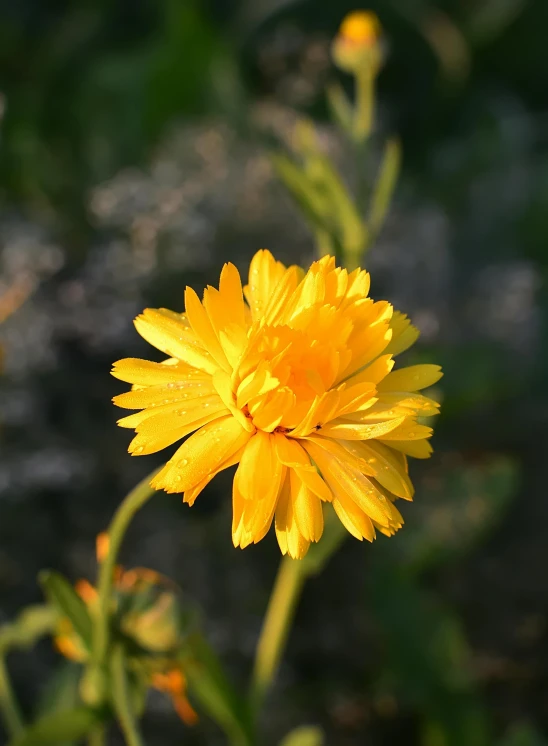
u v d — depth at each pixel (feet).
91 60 2.53
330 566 1.61
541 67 2.71
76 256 1.92
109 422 1.71
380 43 1.47
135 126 2.29
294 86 2.35
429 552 1.57
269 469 1.07
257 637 1.55
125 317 1.77
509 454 1.84
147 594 1.20
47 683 1.52
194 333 1.11
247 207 1.85
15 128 2.33
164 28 2.49
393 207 2.02
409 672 1.52
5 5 2.64
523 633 1.59
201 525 1.61
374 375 1.10
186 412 1.08
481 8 2.69
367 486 1.08
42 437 1.64
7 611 1.53
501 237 2.27
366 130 1.47
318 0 2.62
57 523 1.60
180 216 1.83
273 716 1.52
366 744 1.53
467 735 1.49
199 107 2.32
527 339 1.98
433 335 1.83
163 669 1.20
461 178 2.40
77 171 2.28
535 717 1.56
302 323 1.10
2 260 1.79
